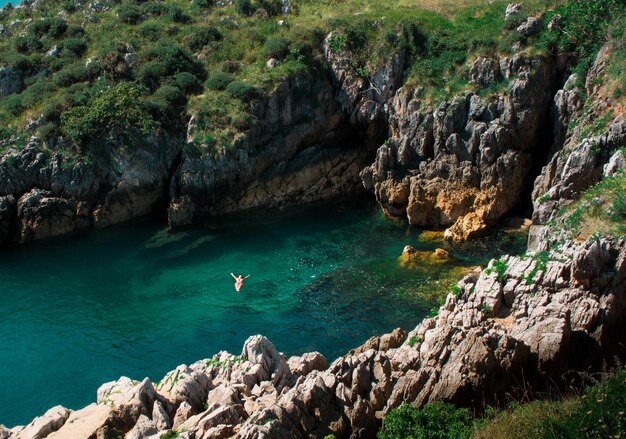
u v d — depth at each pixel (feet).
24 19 240.73
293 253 176.14
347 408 99.25
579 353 109.19
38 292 164.76
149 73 209.05
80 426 99.81
